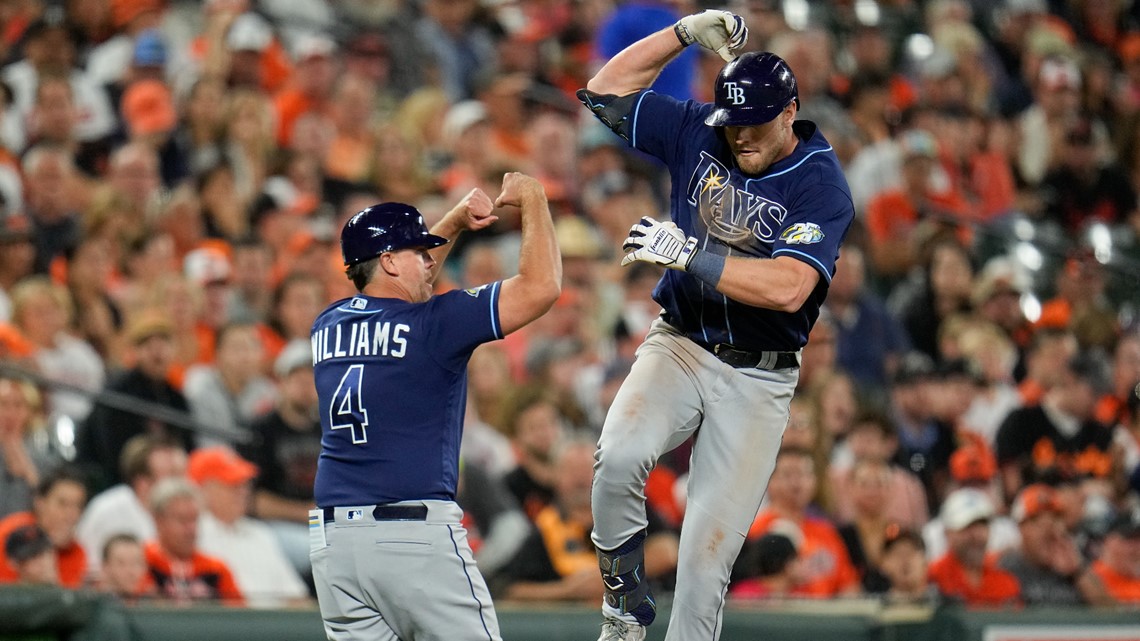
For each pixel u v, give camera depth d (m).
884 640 25.00
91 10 40.38
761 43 46.16
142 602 22.41
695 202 16.48
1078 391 35.84
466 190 37.75
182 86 37.97
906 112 45.91
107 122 37.62
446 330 16.89
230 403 29.39
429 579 16.73
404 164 37.81
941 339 37.81
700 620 16.77
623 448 16.12
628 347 33.78
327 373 17.28
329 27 43.00
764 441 16.70
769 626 24.81
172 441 27.34
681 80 40.81
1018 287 39.44
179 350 30.70
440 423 17.03
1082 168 48.34
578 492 27.72
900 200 40.34
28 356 28.27
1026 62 52.09
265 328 32.16
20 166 34.75
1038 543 29.78
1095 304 40.41
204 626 22.22
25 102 36.44
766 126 15.80
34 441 26.44
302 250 33.22
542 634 23.72
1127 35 56.91
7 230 31.19
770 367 16.69
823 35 46.56
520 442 29.19
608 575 16.62
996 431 35.22
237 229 34.50
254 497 27.72
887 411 32.75
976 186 46.06
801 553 27.84
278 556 26.78
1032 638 25.28
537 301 16.86
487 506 27.75
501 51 43.69
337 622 17.23
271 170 36.56
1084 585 29.84
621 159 40.81
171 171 36.38
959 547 29.17
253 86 38.47
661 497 29.61
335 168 38.00
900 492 30.67
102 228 32.41
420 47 43.69
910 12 51.00
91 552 25.41
